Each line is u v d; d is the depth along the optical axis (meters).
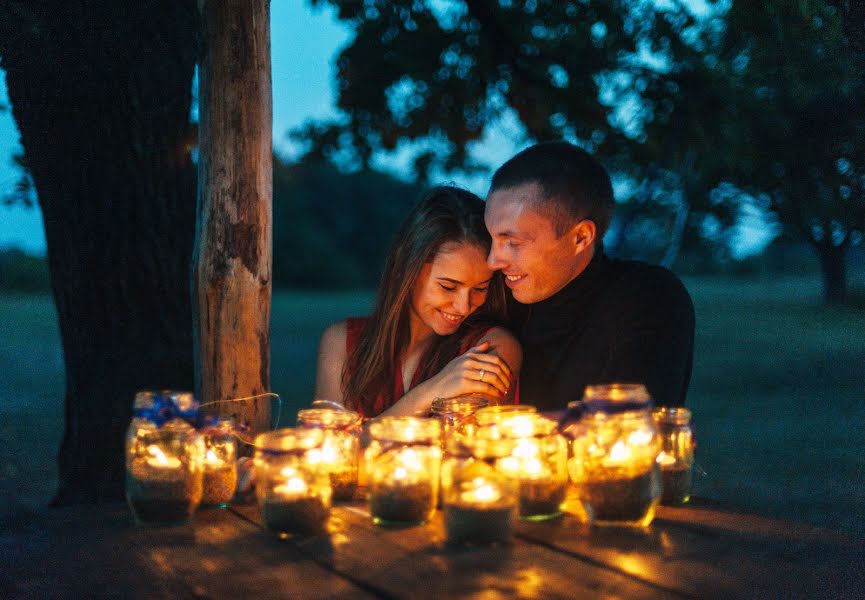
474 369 2.43
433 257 2.54
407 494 1.76
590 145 5.99
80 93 3.39
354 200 47.97
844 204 5.40
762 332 15.77
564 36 5.80
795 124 5.00
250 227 2.39
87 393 3.56
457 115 6.29
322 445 1.76
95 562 1.61
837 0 3.05
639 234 12.48
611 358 2.44
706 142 5.54
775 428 7.88
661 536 1.68
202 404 2.42
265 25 2.38
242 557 1.61
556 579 1.45
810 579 1.45
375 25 6.09
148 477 1.80
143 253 3.52
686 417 1.94
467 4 5.82
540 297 2.50
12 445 7.31
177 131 3.54
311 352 14.89
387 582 1.45
